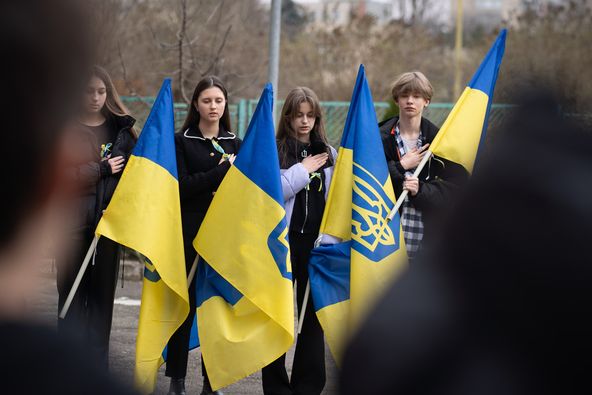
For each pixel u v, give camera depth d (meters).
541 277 1.43
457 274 1.46
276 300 5.59
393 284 1.53
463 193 1.51
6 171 1.10
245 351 5.64
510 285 1.43
